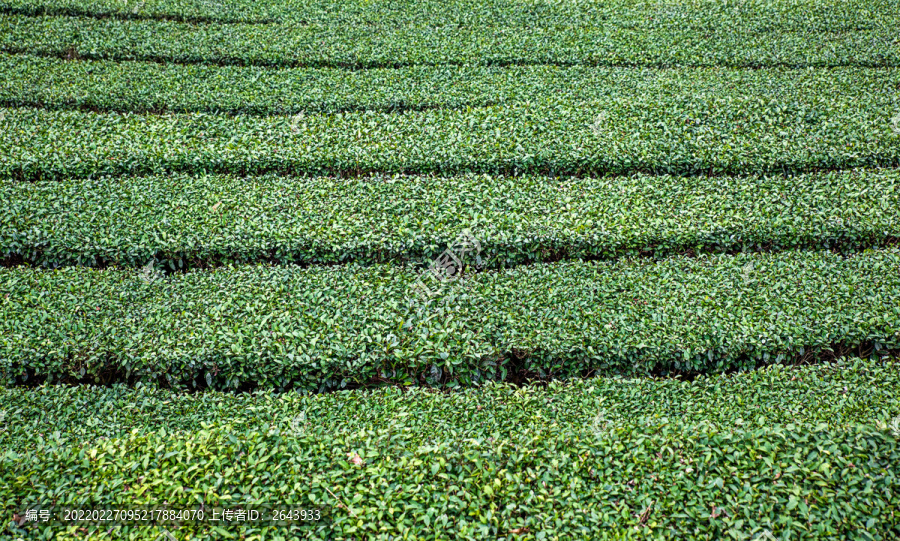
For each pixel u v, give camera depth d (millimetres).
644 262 11438
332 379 9773
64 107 14922
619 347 9742
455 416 8891
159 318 10078
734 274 10914
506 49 17078
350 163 13383
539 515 7441
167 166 13305
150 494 7543
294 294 10531
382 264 11477
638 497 7598
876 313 10109
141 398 9266
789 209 12086
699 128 13977
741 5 18984
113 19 17875
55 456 8008
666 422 8547
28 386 9711
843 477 7648
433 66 16547
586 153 13352
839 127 14008
